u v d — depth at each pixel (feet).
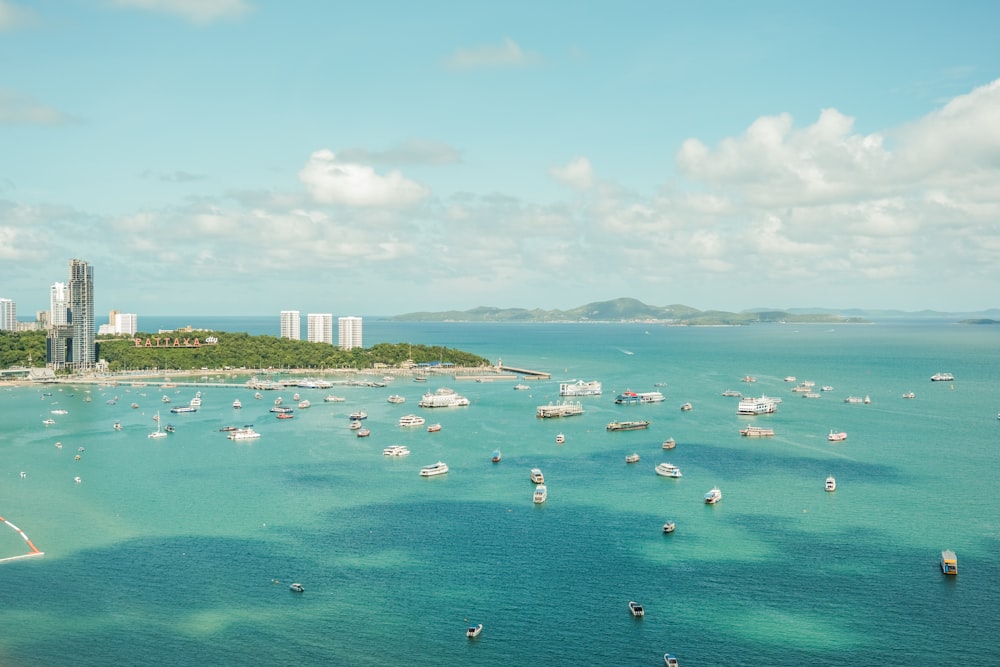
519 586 648.79
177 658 538.47
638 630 575.38
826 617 593.01
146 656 540.93
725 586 647.56
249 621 589.32
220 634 570.46
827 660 534.78
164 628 579.07
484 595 631.56
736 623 584.81
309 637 566.36
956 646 551.18
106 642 558.56
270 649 549.95
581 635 569.23
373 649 551.18
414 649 551.18
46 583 653.71
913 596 626.23
